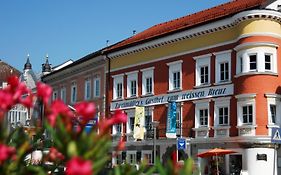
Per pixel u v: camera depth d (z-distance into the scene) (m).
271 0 33.06
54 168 6.14
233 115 32.91
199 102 35.69
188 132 36.22
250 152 31.19
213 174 33.25
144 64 41.88
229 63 33.72
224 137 33.09
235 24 33.31
